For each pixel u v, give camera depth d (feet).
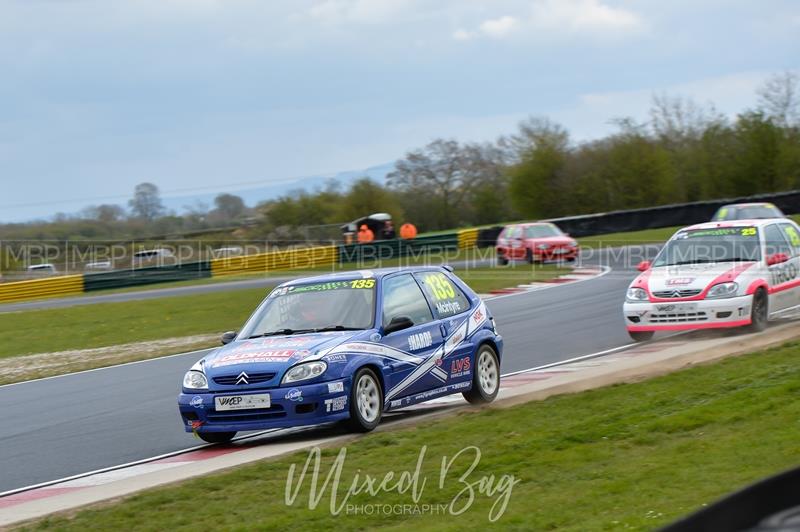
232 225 387.96
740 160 363.97
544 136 396.16
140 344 126.00
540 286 163.73
